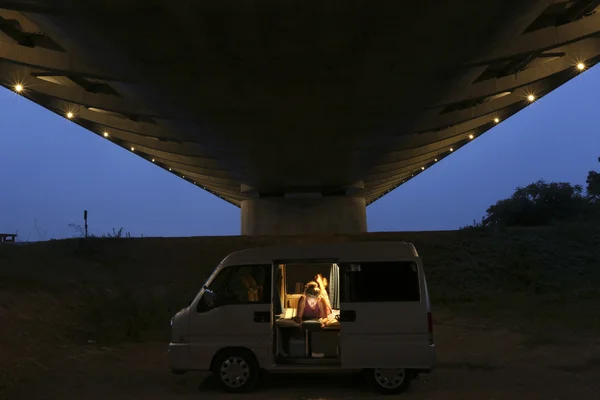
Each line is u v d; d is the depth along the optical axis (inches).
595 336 478.0
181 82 895.7
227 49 746.8
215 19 649.6
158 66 817.5
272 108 1051.9
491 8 651.5
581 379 336.8
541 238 914.7
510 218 2043.6
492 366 376.5
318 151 1493.6
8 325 475.2
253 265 326.6
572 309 600.7
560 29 845.8
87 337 494.6
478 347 449.7
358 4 619.8
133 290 717.9
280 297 348.8
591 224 1000.9
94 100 1170.6
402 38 724.7
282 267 363.3
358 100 1011.9
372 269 312.0
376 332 302.8
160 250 919.0
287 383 335.3
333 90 944.3
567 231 930.7
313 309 328.8
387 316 303.7
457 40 745.0
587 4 807.1
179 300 669.9
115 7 613.0
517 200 2090.3
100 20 649.6
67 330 507.8
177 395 307.1
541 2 671.8
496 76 1145.4
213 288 331.3
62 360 404.2
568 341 458.6
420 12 647.1
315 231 2287.2
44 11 628.4
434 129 1455.5
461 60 834.2
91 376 358.0
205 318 319.3
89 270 777.6
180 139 1472.7
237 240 987.9
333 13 641.6
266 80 881.5
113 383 338.6
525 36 843.4
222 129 1238.3
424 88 968.3
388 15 652.1
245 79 877.8
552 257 829.2
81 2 600.4
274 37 705.6
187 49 745.6
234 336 315.6
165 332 526.6
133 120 1428.4
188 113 1105.4
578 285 719.7
